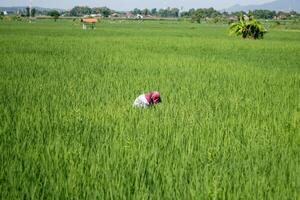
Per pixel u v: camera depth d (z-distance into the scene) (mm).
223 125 7215
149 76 13094
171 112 8188
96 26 83375
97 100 9164
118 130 6812
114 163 5184
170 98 9633
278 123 7609
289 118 8055
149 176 4809
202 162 5355
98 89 10492
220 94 10430
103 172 4918
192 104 9086
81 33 48781
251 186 4617
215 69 15438
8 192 4383
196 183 4594
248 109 8727
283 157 5633
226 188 4539
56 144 5801
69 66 15266
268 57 21609
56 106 8359
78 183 4594
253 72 14805
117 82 11641
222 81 12531
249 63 18000
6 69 13883
